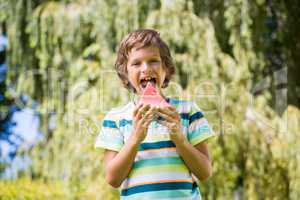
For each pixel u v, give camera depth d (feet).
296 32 24.50
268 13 23.41
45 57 22.65
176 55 20.25
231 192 20.61
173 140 7.36
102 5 21.42
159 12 20.51
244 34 20.80
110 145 7.87
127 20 20.80
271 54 24.35
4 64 34.30
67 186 19.86
